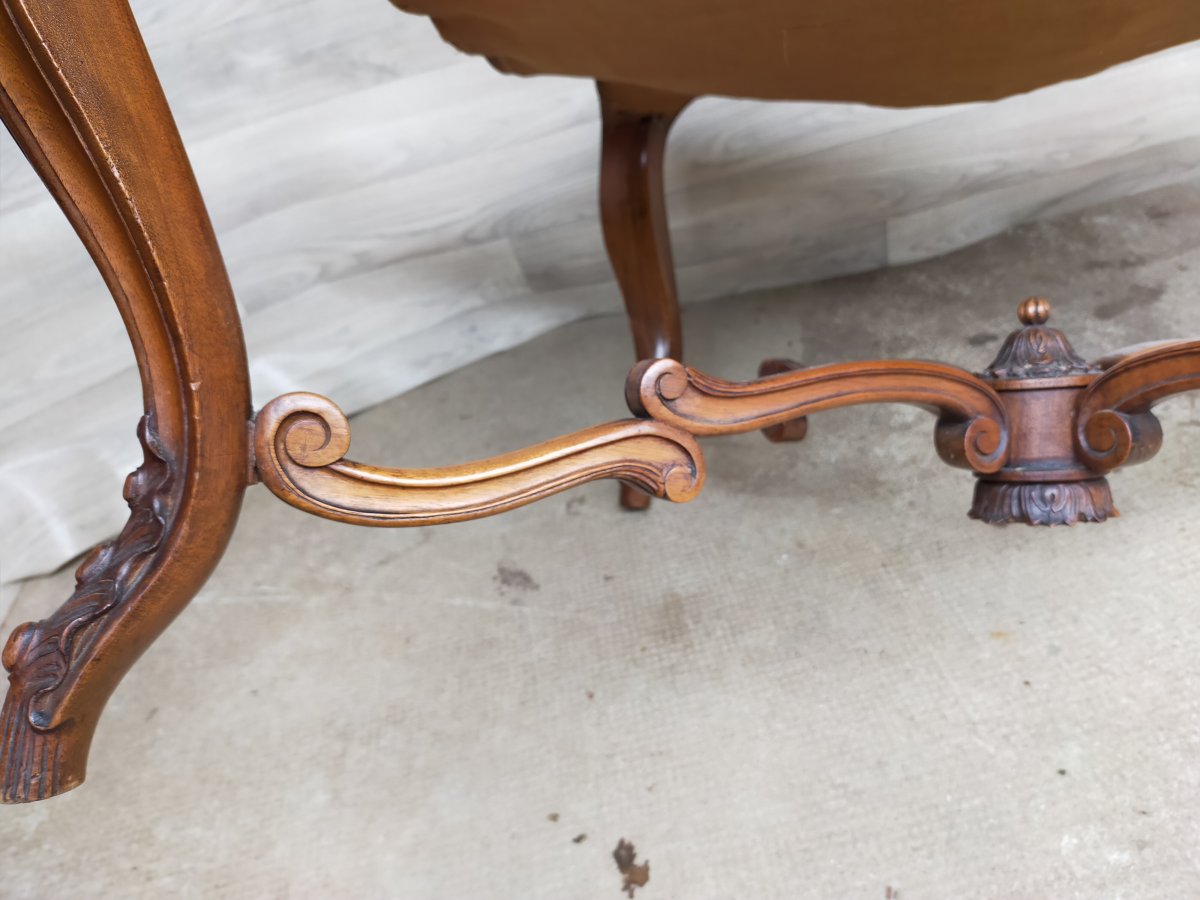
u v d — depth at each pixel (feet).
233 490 1.61
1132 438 2.19
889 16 1.82
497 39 2.21
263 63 3.45
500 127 3.78
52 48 1.36
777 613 2.67
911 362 2.14
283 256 3.66
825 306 3.92
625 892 2.13
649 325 2.99
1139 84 3.77
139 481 1.66
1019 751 2.22
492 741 2.49
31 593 3.25
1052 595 2.52
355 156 3.66
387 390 3.98
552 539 3.12
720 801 2.25
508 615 2.86
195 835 2.38
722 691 2.49
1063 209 4.02
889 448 3.14
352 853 2.29
